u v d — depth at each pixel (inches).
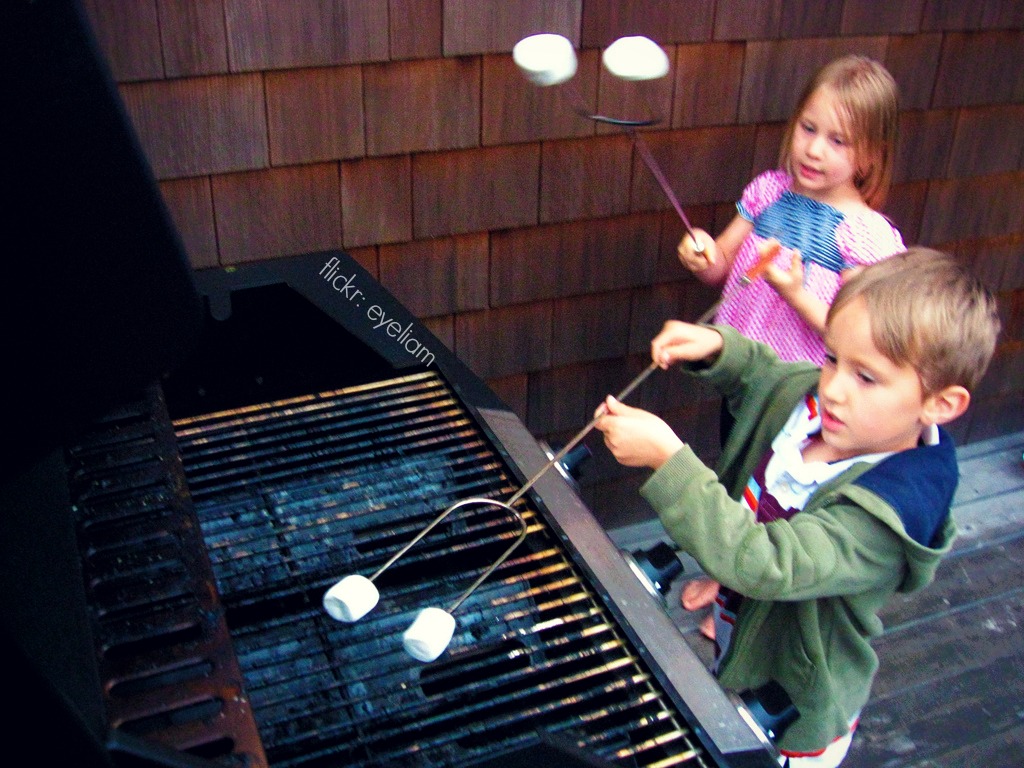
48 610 30.3
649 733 35.1
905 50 88.5
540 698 37.8
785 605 52.6
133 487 40.3
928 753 75.3
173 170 66.9
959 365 45.5
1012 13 91.3
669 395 96.0
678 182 85.6
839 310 48.0
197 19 63.2
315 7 66.2
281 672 38.4
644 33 77.8
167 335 20.1
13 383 18.1
